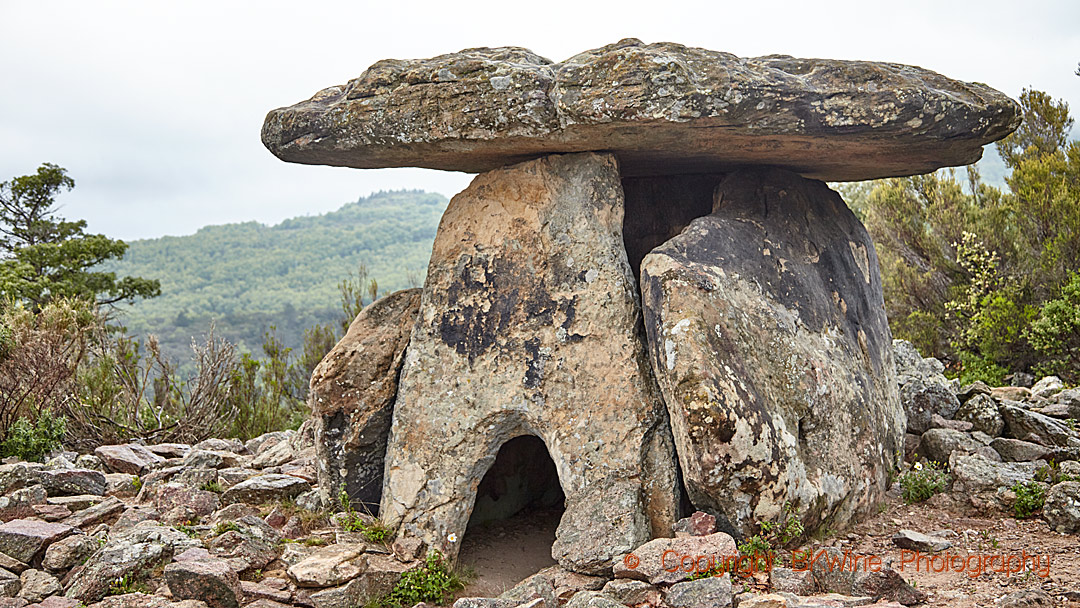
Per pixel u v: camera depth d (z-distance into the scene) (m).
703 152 6.09
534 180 6.06
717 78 5.23
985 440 6.95
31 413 9.11
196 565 4.73
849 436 5.95
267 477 6.62
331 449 6.14
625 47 5.46
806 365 5.78
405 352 6.25
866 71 5.41
